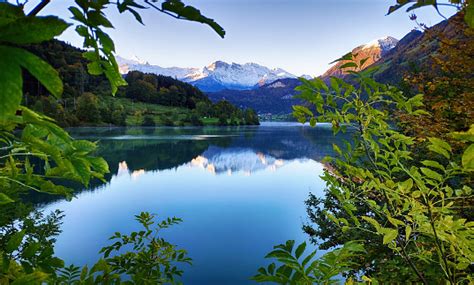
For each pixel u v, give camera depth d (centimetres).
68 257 1767
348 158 222
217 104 19950
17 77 38
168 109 18175
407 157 192
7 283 101
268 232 2364
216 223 2592
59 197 2991
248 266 1770
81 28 69
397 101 188
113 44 72
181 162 6184
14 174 117
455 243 173
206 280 1588
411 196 185
